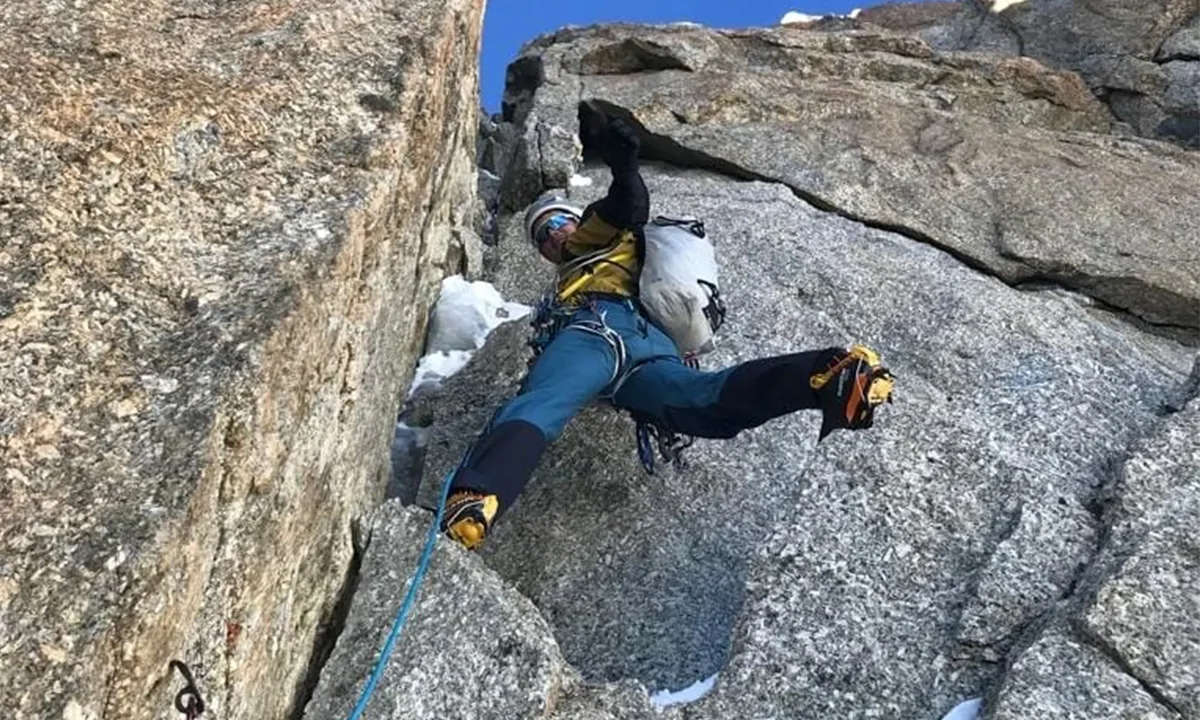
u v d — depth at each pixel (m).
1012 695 3.36
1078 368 5.60
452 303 6.25
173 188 3.55
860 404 4.01
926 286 6.46
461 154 6.86
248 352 3.05
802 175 8.38
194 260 3.36
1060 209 8.09
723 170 8.77
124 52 3.96
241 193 3.64
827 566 4.09
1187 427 4.57
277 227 3.55
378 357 4.30
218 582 2.90
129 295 3.18
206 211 3.54
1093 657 3.47
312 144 3.94
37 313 3.04
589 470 5.02
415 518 3.96
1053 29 12.84
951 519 4.27
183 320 3.18
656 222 5.06
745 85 9.67
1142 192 8.49
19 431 2.78
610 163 4.95
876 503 4.32
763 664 3.78
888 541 4.18
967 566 4.09
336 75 4.26
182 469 2.76
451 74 5.30
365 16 4.69
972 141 9.02
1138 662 3.41
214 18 4.43
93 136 3.53
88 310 3.10
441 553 3.76
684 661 4.18
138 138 3.61
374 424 4.36
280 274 3.35
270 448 3.08
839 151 8.74
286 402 3.20
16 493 2.66
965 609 3.85
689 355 4.98
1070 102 11.36
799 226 7.44
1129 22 12.30
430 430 5.43
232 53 4.23
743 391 4.34
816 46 11.15
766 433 5.19
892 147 8.86
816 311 6.15
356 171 3.88
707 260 4.93
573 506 4.86
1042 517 4.18
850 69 10.87
